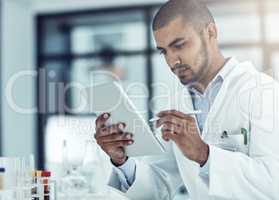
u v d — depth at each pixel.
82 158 1.19
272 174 0.88
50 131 1.35
